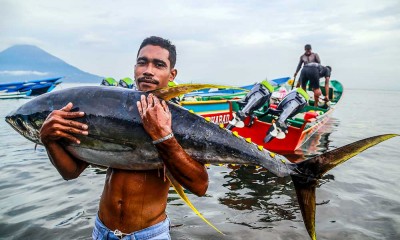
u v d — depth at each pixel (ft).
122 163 6.95
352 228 12.57
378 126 48.08
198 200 15.38
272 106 34.94
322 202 15.24
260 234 12.01
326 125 47.37
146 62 7.48
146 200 6.99
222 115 33.45
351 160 24.18
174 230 12.25
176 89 6.74
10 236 11.83
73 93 7.16
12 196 15.81
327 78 43.98
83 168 7.75
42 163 22.21
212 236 11.80
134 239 6.85
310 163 7.50
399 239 11.69
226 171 20.26
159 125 5.84
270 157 7.54
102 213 7.24
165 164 6.23
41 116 7.22
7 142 30.35
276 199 15.60
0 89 88.84
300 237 11.85
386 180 19.06
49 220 13.09
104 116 6.80
